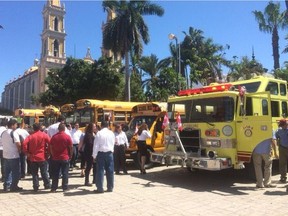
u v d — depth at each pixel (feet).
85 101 53.98
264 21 126.31
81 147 34.73
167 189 31.12
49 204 25.94
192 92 35.76
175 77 132.05
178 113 35.96
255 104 33.32
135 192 29.89
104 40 111.34
